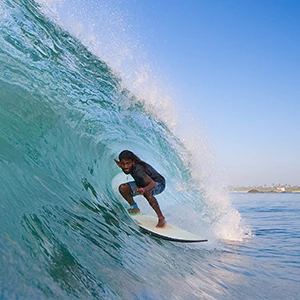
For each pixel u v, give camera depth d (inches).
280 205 816.3
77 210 139.6
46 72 188.4
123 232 155.4
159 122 282.8
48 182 139.1
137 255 138.6
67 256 99.1
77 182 169.0
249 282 159.8
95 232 132.7
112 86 242.7
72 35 226.1
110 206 179.8
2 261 78.0
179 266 153.0
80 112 203.6
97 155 210.4
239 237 289.0
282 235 317.1
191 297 122.0
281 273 184.1
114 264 116.6
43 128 167.3
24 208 105.5
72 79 208.4
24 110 161.5
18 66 171.3
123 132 242.4
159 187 189.3
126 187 192.4
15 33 179.8
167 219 240.8
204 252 201.8
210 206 292.4
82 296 86.0
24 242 90.1
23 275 78.9
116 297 95.0
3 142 135.4
